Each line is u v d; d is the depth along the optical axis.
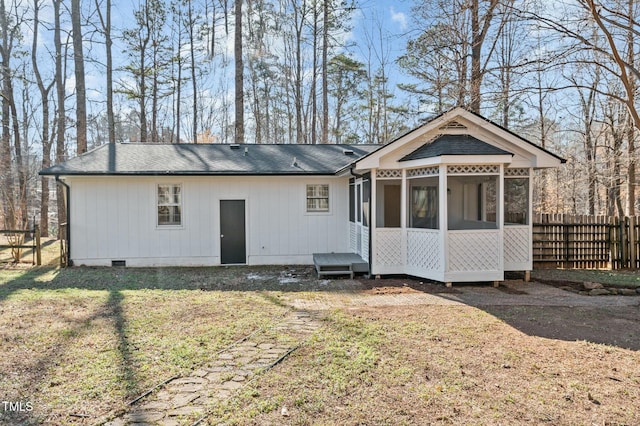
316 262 10.27
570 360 4.49
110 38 19.86
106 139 33.69
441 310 6.75
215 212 11.99
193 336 5.23
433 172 8.99
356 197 11.31
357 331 5.49
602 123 15.93
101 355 4.52
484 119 9.00
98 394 3.61
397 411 3.35
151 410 3.35
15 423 3.12
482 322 6.00
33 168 24.50
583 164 17.41
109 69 20.23
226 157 12.84
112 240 11.59
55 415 3.25
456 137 9.23
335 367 4.23
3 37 19.66
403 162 9.42
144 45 23.52
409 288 8.67
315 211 12.34
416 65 13.81
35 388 3.71
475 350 4.79
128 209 11.62
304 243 12.31
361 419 3.22
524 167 9.50
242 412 3.31
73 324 5.70
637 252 11.27
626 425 3.17
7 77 18.98
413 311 6.66
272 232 12.20
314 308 6.85
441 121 9.12
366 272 10.08
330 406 3.43
